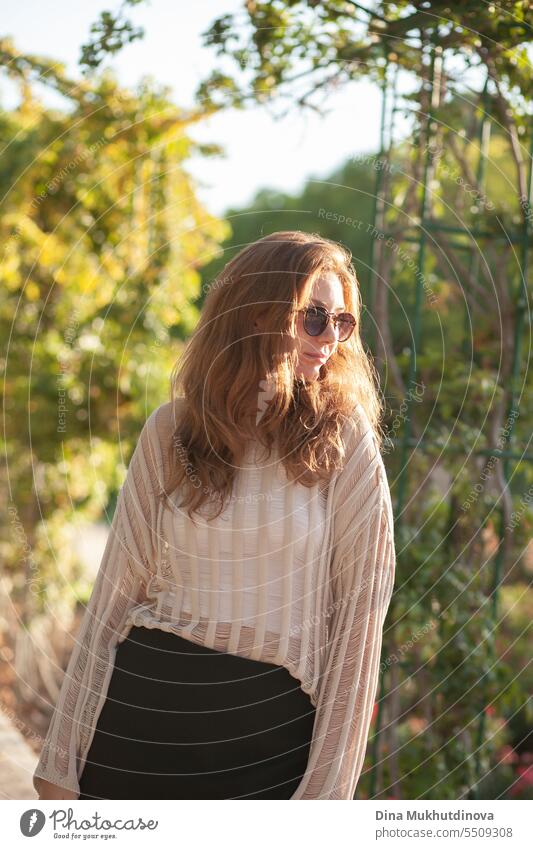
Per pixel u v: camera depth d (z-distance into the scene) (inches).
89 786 55.2
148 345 162.9
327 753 52.2
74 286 156.3
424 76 93.3
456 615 98.5
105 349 160.2
